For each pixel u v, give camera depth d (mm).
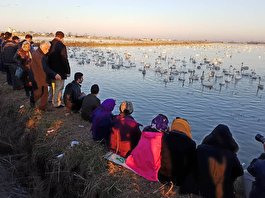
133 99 8805
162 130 2939
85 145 3432
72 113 4570
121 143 3234
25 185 3320
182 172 2740
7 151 3943
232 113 7762
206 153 2564
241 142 5883
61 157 3326
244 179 2766
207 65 19891
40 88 4480
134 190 2732
